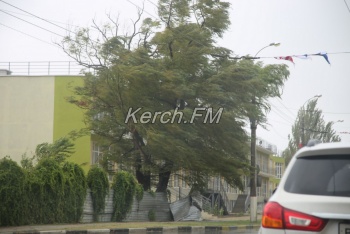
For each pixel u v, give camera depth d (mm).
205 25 36219
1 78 46969
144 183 37031
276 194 5281
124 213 31062
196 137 33500
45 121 46062
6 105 46750
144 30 34812
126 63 33031
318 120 66625
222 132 34562
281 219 5043
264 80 37375
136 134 35031
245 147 36219
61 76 46312
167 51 35250
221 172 35688
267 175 77062
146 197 33938
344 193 4961
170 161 35312
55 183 25266
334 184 5055
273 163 84875
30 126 46250
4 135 46500
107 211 30078
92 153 44406
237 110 34344
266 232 5145
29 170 25266
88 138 43844
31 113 46375
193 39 34656
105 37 34312
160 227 25625
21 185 23188
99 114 36000
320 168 5234
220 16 35781
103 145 36594
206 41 35062
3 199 22500
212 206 51312
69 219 26328
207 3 35594
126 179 31250
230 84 34469
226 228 28375
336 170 5160
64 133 45594
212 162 35188
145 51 33625
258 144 72562
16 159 46094
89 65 34688
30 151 45062
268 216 5141
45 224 24500
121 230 23312
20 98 46656
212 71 35344
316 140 5832
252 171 35594
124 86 33000
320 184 5109
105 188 29234
